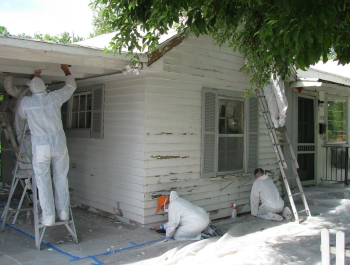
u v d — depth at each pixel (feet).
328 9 10.23
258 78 19.22
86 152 22.18
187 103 19.72
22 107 14.94
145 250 14.56
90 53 14.74
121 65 16.60
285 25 10.85
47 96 15.10
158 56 16.90
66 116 24.32
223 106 21.84
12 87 18.56
